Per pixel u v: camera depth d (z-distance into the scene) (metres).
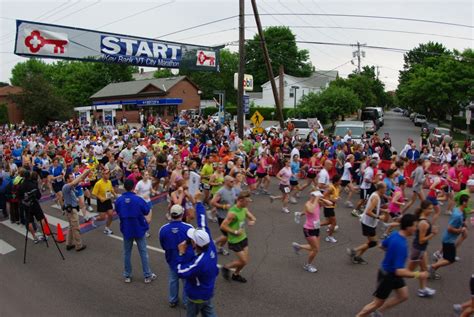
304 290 7.62
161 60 18.36
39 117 50.94
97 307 7.09
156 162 15.67
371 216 8.53
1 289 7.86
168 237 6.75
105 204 11.03
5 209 13.57
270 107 62.03
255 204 14.49
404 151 17.89
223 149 17.77
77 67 82.50
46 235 10.89
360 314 6.24
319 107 44.06
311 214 8.31
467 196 7.73
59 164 14.04
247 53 83.00
